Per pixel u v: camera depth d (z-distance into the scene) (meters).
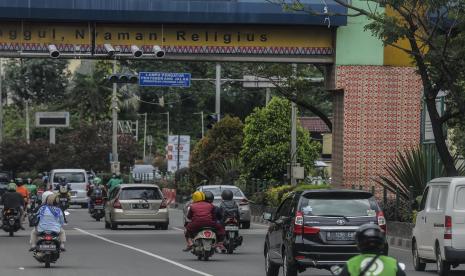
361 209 27.89
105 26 50.81
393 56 53.84
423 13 43.19
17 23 50.31
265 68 62.00
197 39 51.44
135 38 51.06
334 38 52.91
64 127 130.00
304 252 27.48
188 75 76.56
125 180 112.31
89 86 137.75
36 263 34.59
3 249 41.59
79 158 121.25
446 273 31.19
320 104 129.88
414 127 54.12
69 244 44.88
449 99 44.25
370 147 54.03
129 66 134.12
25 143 121.81
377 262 13.05
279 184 75.31
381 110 53.88
